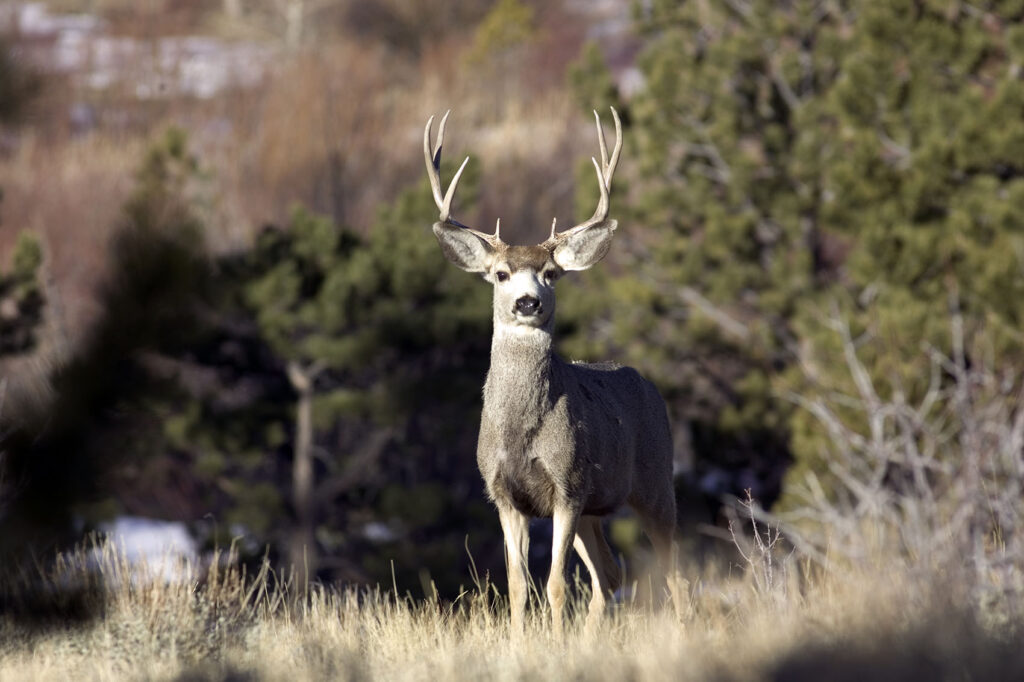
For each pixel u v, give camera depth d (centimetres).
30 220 8812
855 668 1469
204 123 11288
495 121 12019
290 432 6291
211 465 5712
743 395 5775
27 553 2248
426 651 1994
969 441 2255
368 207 10100
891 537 2172
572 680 1628
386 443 6406
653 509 2712
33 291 4459
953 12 5484
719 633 1869
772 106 6266
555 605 2280
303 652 1998
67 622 2228
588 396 2459
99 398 1688
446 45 13875
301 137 10375
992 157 4997
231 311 5853
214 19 15525
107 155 10325
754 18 6150
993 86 5453
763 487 5791
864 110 5366
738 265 6131
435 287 6181
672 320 6456
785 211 6056
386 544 5816
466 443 6788
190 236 1775
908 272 4747
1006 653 1467
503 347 2355
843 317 4506
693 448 5894
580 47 13475
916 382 3941
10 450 1650
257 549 5800
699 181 6259
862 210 5166
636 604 2655
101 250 1877
